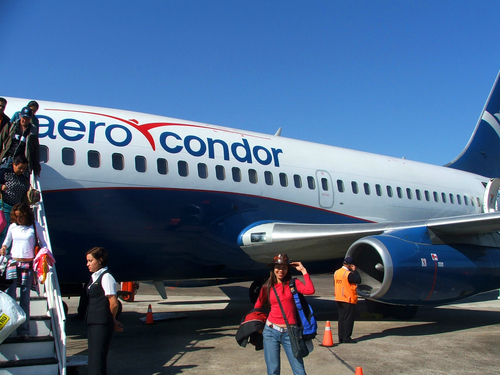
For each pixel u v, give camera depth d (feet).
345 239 28.45
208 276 31.58
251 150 32.35
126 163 25.80
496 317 35.86
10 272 15.57
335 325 31.19
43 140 23.77
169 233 27.17
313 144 38.52
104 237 25.03
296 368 12.79
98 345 14.07
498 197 55.06
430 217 43.37
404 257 25.75
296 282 13.14
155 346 23.13
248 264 31.50
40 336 16.17
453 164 54.80
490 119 59.98
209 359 20.30
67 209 23.58
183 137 29.17
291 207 32.89
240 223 29.96
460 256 28.37
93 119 26.23
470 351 22.47
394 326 30.48
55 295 16.40
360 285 26.58
